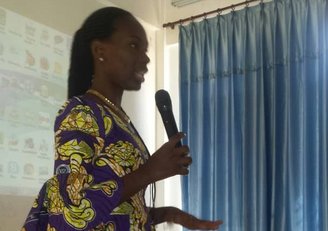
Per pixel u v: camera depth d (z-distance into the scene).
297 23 2.64
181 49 3.11
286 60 2.64
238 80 2.83
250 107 2.73
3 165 2.09
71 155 0.82
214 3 3.10
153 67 3.27
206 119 2.95
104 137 0.89
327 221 2.34
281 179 2.56
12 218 2.10
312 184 2.46
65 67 2.50
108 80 1.02
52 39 2.45
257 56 2.75
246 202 2.63
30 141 2.23
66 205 0.79
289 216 2.48
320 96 2.51
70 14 2.59
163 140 3.18
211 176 2.89
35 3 2.38
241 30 2.86
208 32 3.02
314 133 2.50
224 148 2.84
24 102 2.23
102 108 0.93
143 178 0.84
